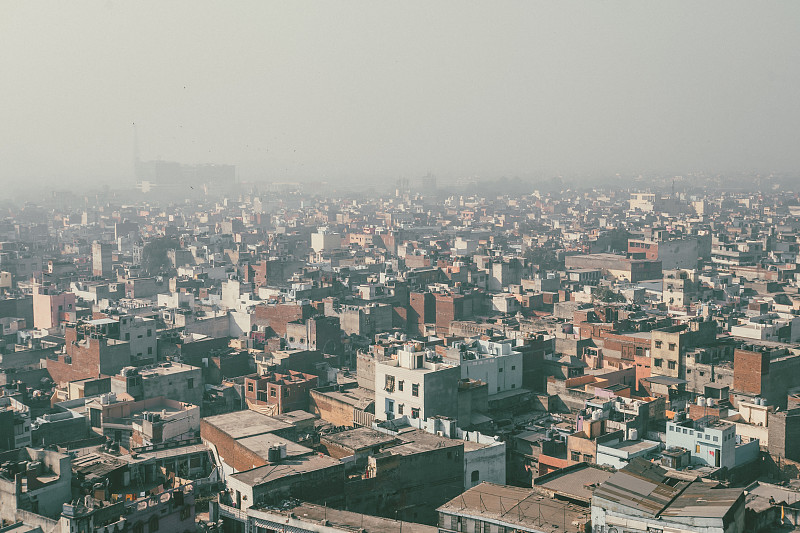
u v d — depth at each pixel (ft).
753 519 350.43
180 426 537.24
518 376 630.74
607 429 499.92
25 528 369.09
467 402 552.00
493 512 361.92
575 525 346.33
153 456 458.50
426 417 527.81
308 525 360.28
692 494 349.41
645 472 372.17
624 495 345.72
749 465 499.92
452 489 446.60
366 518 370.12
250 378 645.92
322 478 403.95
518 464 506.48
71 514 348.79
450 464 445.78
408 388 538.47
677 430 488.44
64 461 404.57
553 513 360.89
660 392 654.53
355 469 439.63
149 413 539.29
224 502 395.55
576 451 488.85
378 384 559.38
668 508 334.85
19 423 522.06
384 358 652.89
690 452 479.82
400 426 495.41
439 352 640.99
